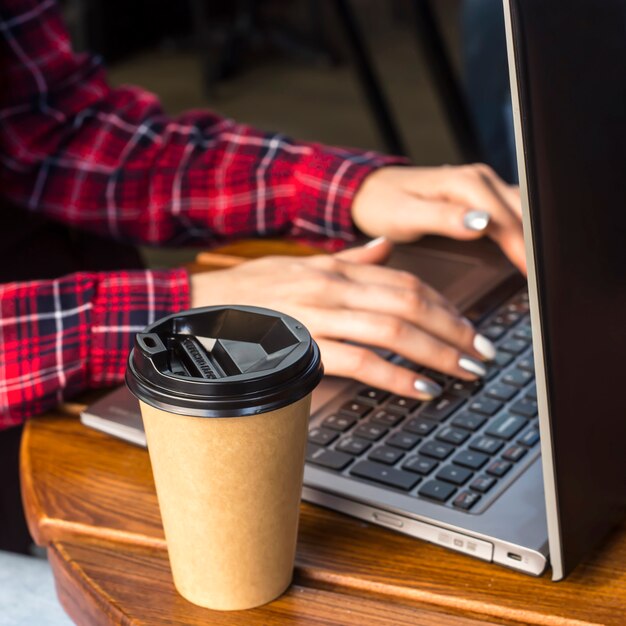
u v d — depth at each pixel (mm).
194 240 1109
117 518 622
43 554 972
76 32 4547
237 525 499
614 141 538
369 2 5242
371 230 992
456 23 4789
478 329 798
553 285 487
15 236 1089
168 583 562
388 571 562
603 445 540
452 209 920
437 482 603
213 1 4895
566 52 502
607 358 536
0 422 764
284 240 1070
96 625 560
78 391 780
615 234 537
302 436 491
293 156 1058
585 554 544
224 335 507
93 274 805
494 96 1950
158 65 4734
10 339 764
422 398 694
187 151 1083
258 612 532
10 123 1059
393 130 2305
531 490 591
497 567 561
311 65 4570
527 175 476
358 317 725
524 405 682
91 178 1072
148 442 496
